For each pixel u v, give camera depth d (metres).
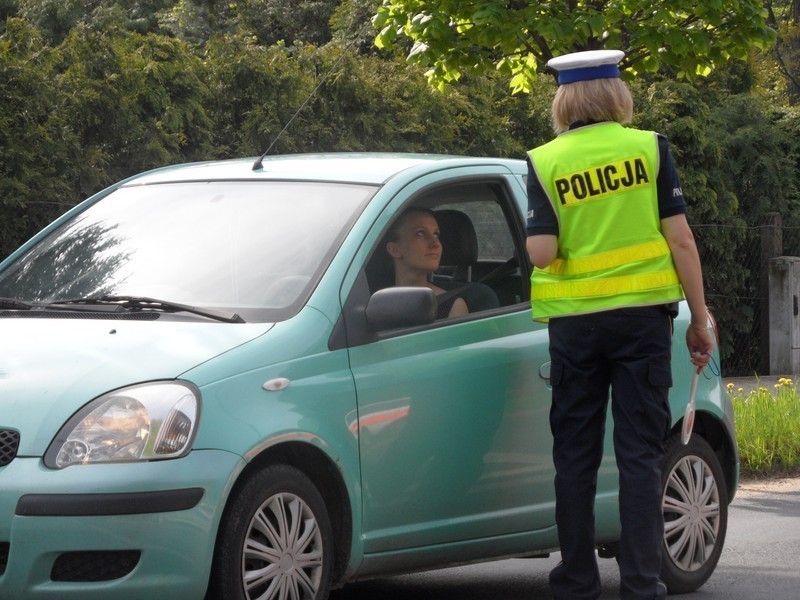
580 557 7.56
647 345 7.30
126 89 16.39
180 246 7.79
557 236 7.41
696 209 25.14
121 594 6.13
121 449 6.19
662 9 13.69
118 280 7.66
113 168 16.58
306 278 7.27
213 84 18.45
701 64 14.61
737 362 25.94
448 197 8.16
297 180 8.09
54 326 7.09
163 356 6.59
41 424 6.27
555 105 7.59
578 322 7.33
